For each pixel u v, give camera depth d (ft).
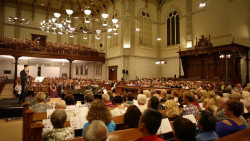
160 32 77.92
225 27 55.11
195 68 60.80
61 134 7.74
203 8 61.52
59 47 68.23
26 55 59.98
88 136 4.37
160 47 77.25
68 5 90.22
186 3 67.46
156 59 76.38
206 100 13.12
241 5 51.34
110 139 7.42
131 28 70.44
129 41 70.33
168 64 73.41
